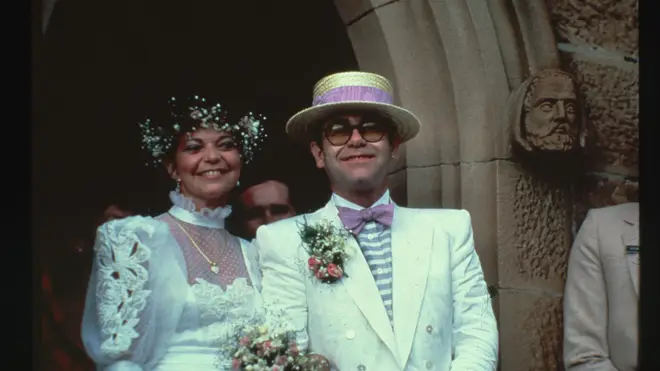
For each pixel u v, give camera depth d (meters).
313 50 5.94
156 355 4.44
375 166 4.57
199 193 4.77
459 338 4.42
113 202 5.61
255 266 4.70
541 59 5.21
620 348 4.92
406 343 4.29
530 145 5.03
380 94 4.67
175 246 4.58
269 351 4.21
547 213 5.13
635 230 5.04
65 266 5.40
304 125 4.74
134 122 5.73
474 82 5.14
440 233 4.52
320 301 4.35
